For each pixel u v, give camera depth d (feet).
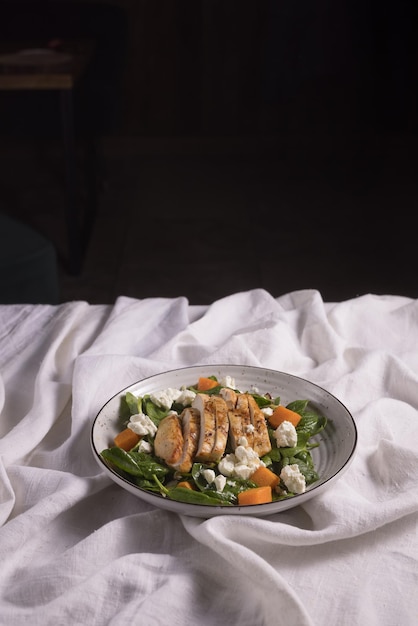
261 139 18.51
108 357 3.99
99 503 3.35
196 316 4.82
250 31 17.78
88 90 13.97
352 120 18.66
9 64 10.88
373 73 18.13
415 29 17.74
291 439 3.38
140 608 2.82
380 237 14.24
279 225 14.74
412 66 18.12
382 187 16.76
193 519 3.11
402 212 15.43
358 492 3.38
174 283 12.41
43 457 3.59
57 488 3.32
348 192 16.46
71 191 11.89
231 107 18.45
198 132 18.62
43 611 2.85
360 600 2.89
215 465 3.28
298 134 18.66
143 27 17.63
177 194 16.21
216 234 14.32
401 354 4.40
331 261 13.21
